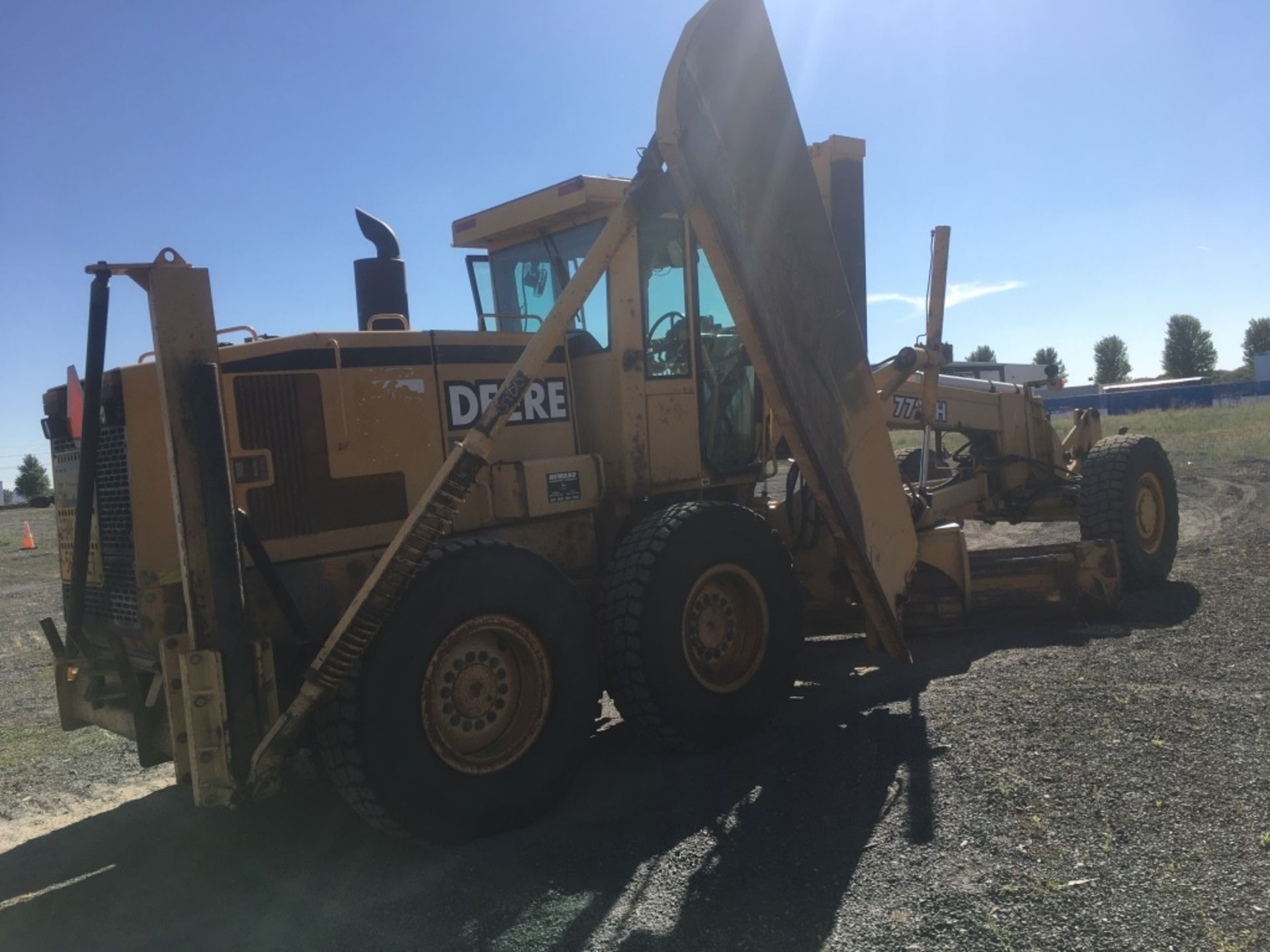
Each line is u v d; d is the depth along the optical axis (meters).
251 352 4.30
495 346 5.07
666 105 4.21
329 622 4.41
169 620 4.09
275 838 4.38
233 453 4.22
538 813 4.21
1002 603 6.60
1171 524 8.16
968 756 4.34
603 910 3.37
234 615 3.80
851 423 5.29
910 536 5.79
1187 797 3.73
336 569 4.44
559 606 4.38
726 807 4.14
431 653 3.96
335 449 4.49
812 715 5.26
